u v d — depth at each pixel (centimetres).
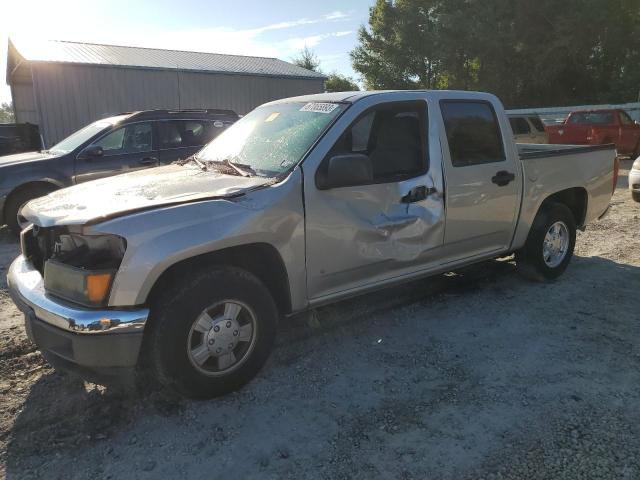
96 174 808
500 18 3309
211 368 324
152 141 849
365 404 328
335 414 318
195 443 293
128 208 303
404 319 457
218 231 312
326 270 367
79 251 314
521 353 391
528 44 3266
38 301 308
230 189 335
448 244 441
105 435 301
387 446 288
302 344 412
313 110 405
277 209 336
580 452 279
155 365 307
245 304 331
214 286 315
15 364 384
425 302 496
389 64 4194
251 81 2073
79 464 277
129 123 836
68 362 312
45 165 775
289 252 345
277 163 367
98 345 287
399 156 414
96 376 305
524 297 506
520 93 3497
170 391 321
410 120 424
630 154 1778
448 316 462
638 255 646
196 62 2064
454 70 3734
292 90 2189
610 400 327
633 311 469
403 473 267
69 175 788
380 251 393
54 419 316
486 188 459
